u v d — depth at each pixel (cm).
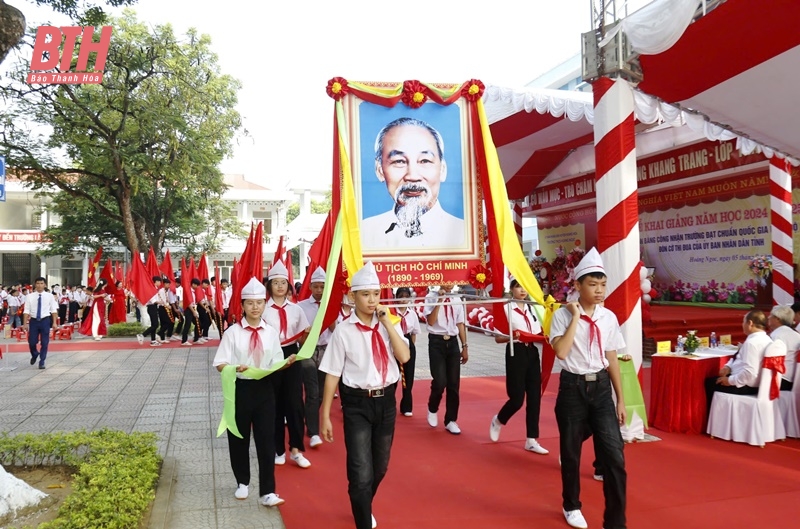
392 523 391
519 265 437
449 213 450
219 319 1478
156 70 1614
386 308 361
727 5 503
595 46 619
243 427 430
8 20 413
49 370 1062
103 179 1686
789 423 594
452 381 625
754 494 436
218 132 1906
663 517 394
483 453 550
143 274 1458
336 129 430
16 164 1531
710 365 613
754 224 1294
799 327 654
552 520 395
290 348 543
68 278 3556
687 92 675
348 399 357
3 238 3269
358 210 433
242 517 404
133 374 1015
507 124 1114
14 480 395
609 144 608
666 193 1554
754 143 898
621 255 600
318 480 481
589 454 539
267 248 3544
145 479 418
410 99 442
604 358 396
